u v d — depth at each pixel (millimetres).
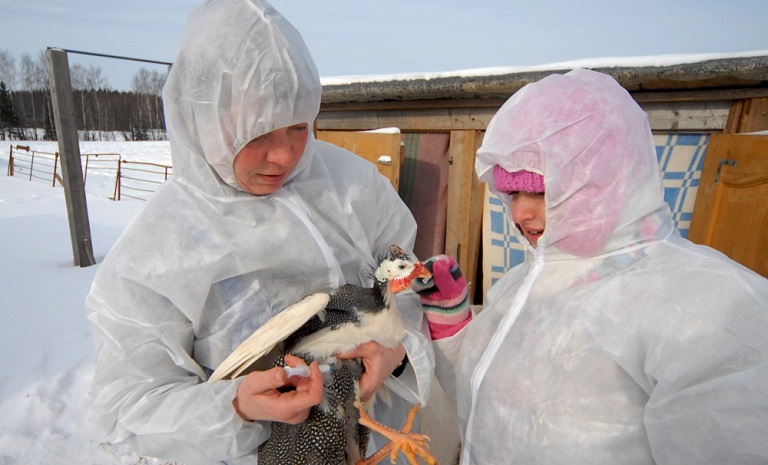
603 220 1109
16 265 5820
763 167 2125
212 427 1269
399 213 1931
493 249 3102
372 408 1479
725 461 864
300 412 1220
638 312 1038
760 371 848
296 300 1495
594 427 1081
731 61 2104
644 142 1135
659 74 2311
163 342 1358
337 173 1755
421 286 1617
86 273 5523
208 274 1347
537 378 1155
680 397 918
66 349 3596
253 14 1296
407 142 3686
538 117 1140
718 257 1073
